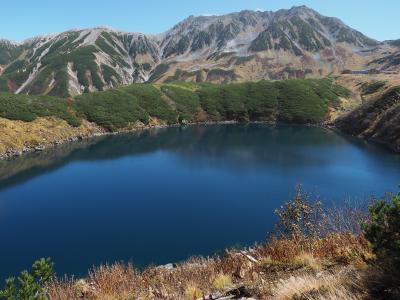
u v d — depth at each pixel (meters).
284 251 12.36
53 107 161.88
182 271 12.44
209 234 52.16
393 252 6.72
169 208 65.25
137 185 82.25
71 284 11.93
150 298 10.28
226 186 78.88
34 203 70.88
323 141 132.88
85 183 85.25
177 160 107.19
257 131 165.25
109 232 54.75
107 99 186.12
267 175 86.88
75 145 136.88
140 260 44.53
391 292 5.85
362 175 83.38
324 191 71.00
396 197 7.17
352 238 12.02
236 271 11.53
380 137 129.50
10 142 123.25
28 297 9.53
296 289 7.15
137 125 180.88
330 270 9.52
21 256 47.56
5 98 151.88
